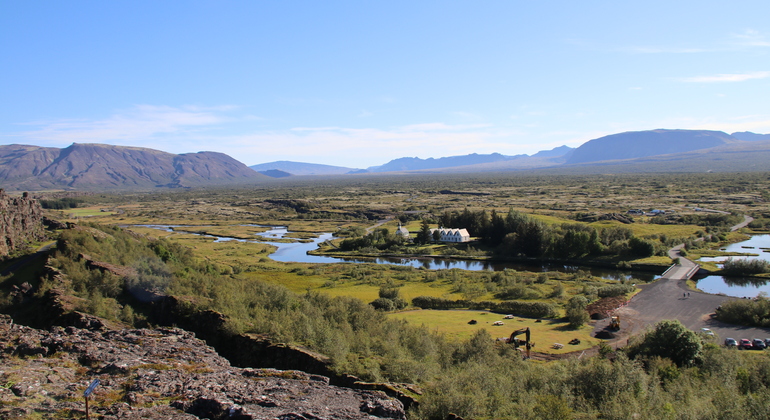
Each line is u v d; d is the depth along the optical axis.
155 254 104.56
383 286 135.50
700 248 179.75
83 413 39.41
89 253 89.75
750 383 60.25
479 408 51.34
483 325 99.62
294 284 142.12
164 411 41.38
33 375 45.75
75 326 65.50
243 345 68.12
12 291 74.81
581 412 51.59
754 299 105.94
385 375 61.34
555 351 82.31
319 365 61.31
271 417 41.03
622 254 176.00
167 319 75.44
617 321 96.31
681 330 71.06
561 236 193.50
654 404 52.38
